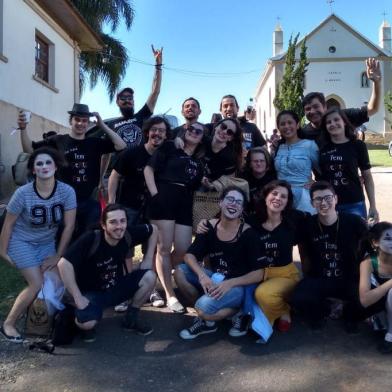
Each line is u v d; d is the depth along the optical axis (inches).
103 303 156.6
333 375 133.9
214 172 185.8
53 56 507.8
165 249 181.0
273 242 165.6
